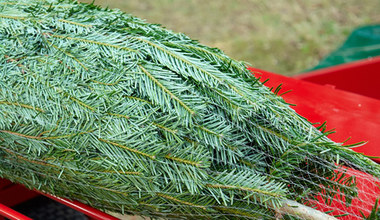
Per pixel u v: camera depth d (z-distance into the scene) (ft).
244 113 3.57
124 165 3.51
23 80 3.66
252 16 17.01
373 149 4.85
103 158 3.55
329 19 17.57
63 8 4.04
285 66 14.42
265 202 3.45
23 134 3.66
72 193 3.96
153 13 15.97
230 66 3.88
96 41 3.78
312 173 3.79
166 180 3.49
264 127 3.65
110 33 3.88
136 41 3.81
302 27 16.78
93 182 3.64
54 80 3.64
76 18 3.96
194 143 3.54
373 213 3.55
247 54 14.64
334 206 4.00
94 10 4.09
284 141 3.64
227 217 3.69
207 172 3.56
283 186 3.49
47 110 3.60
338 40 16.21
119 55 3.71
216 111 3.63
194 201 3.55
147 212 3.79
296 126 3.71
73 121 3.59
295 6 18.12
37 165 3.74
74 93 3.58
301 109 5.59
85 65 3.67
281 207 3.51
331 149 3.61
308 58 14.93
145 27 4.03
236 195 3.57
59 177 3.67
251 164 3.64
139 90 3.61
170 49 3.78
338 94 5.99
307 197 3.67
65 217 6.13
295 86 6.12
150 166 3.49
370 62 8.43
